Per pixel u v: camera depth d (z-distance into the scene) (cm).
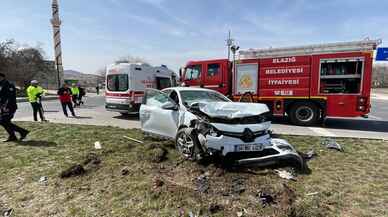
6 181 401
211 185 371
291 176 401
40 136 695
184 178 400
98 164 463
